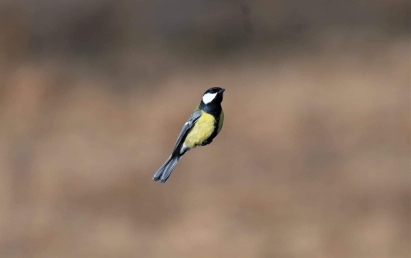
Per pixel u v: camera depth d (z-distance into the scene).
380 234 12.29
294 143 16.66
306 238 12.39
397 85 19.45
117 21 24.58
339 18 24.88
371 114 17.72
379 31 24.36
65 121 19.31
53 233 13.26
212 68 22.61
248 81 21.19
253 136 17.34
